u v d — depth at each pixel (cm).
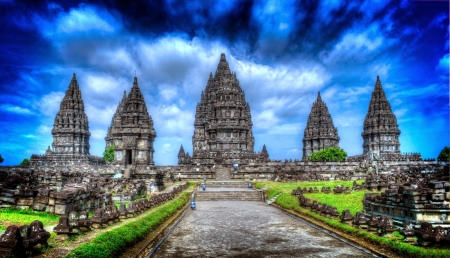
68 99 15000
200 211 4497
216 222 3497
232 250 2259
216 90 13012
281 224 3347
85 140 15288
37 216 2756
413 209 2462
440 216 2423
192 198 6147
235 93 11994
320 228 3078
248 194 6353
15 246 1527
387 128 15600
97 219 2472
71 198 2975
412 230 2150
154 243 2419
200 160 10606
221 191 6406
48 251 1734
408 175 6172
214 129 11712
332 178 8125
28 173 4666
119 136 9956
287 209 4484
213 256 2105
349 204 4231
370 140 15925
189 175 9481
